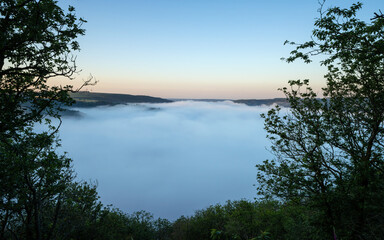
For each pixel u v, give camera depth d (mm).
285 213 10820
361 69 7910
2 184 6777
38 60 8180
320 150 8422
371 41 6637
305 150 8664
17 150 7355
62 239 8484
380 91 7543
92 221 10844
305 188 8711
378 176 7332
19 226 8383
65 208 8953
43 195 8016
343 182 7656
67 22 7992
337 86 8680
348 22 6352
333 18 6426
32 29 7141
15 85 8727
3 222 7492
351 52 7125
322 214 7656
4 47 7250
